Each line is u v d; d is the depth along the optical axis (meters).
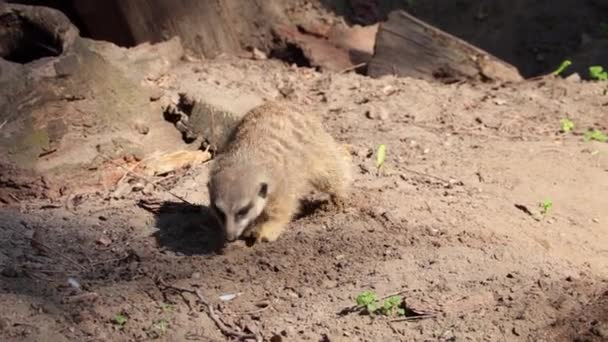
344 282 7.03
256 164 7.61
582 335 6.37
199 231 7.92
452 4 16.12
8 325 6.26
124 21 12.77
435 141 10.30
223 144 9.22
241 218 7.36
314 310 6.66
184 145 10.05
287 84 12.11
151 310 6.63
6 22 9.98
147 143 9.82
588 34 15.42
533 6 15.88
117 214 8.27
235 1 13.87
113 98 9.66
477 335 6.32
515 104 11.80
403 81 12.34
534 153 10.06
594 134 10.72
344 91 11.92
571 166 9.79
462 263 7.27
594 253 8.12
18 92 9.00
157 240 7.78
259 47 13.90
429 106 11.53
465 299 6.74
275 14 14.15
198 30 13.27
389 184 8.91
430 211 8.26
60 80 9.23
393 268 7.16
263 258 7.38
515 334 6.36
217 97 10.22
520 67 15.24
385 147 9.77
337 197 8.23
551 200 8.99
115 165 9.35
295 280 7.09
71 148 9.21
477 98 11.95
